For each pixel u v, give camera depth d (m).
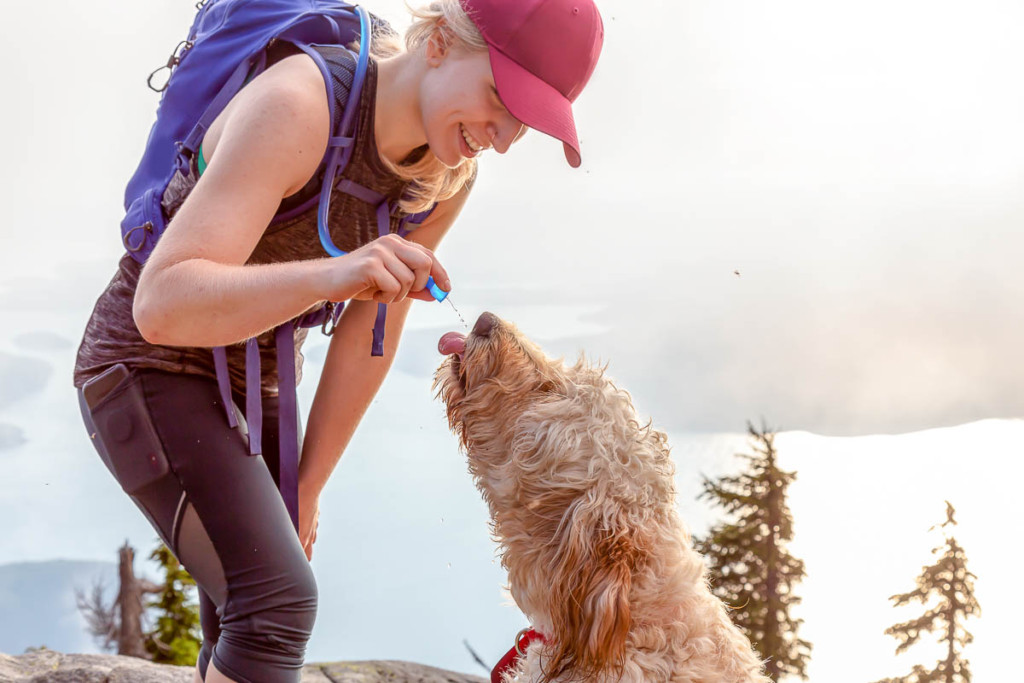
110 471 2.78
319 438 3.28
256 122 2.32
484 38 2.46
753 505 16.84
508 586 3.00
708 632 2.66
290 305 2.11
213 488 2.61
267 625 2.54
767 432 17.70
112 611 16.58
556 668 2.53
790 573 16.38
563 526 2.62
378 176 2.66
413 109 2.59
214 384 2.75
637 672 2.52
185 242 2.19
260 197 2.29
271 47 2.63
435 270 2.29
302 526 3.33
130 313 2.70
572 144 2.53
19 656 4.55
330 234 2.74
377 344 3.09
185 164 2.65
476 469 2.97
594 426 2.72
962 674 16.17
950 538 16.88
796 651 16.19
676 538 2.70
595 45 2.58
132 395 2.65
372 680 4.60
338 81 2.50
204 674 3.04
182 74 2.73
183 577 16.88
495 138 2.60
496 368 2.86
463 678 4.81
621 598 2.42
